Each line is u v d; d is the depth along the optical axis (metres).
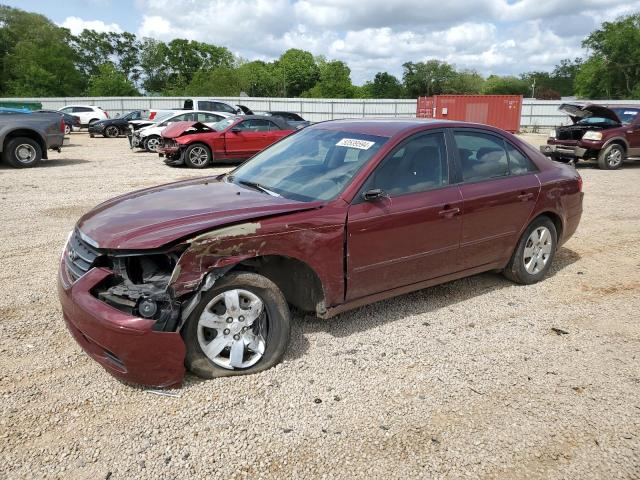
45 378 3.36
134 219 3.36
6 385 3.27
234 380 3.35
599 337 4.12
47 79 65.25
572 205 5.38
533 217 4.95
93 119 33.09
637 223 7.94
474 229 4.46
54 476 2.54
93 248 3.23
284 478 2.56
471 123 4.71
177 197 3.85
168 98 42.69
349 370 3.53
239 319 3.33
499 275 5.51
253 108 42.47
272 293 3.38
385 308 4.57
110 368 3.09
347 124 4.67
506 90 88.62
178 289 3.06
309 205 3.61
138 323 2.96
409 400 3.21
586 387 3.40
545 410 3.14
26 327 4.06
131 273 3.20
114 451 2.71
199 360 3.26
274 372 3.46
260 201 3.66
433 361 3.68
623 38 57.62
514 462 2.70
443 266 4.35
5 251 6.02
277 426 2.94
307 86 99.25
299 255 3.47
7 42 71.94
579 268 5.79
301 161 4.32
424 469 2.64
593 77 60.34
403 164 4.09
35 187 10.47
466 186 4.41
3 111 13.80
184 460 2.66
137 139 18.92
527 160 5.03
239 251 3.23
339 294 3.75
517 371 3.58
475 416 3.07
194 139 14.22
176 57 96.19
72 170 13.35
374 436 2.88
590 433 2.94
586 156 14.57
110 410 3.04
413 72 86.69
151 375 3.09
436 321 4.34
